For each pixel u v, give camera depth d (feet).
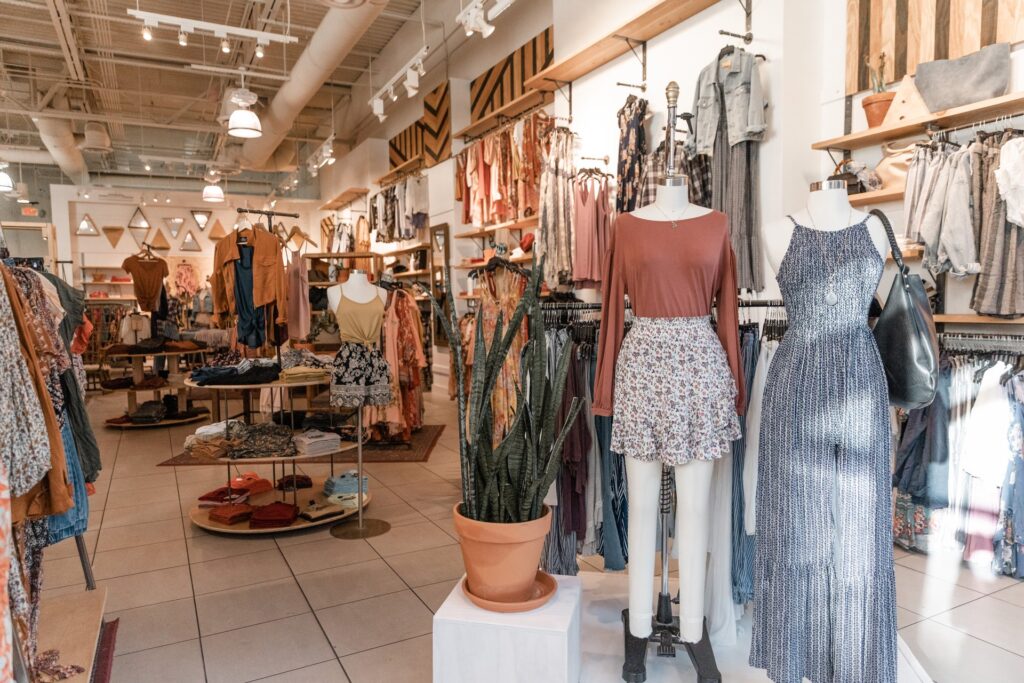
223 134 37.04
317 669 8.02
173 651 8.49
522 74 23.31
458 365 7.07
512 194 20.62
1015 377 10.00
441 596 10.08
